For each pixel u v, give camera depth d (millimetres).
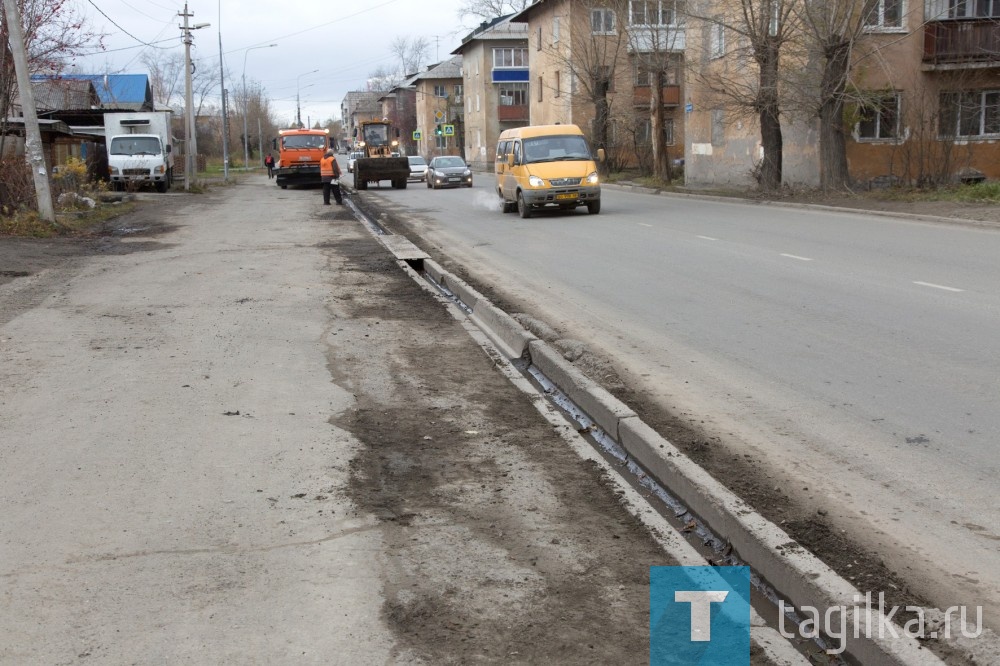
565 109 54375
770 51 26531
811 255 14008
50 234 19125
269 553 4047
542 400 6629
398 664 3182
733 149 34844
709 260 13875
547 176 23094
